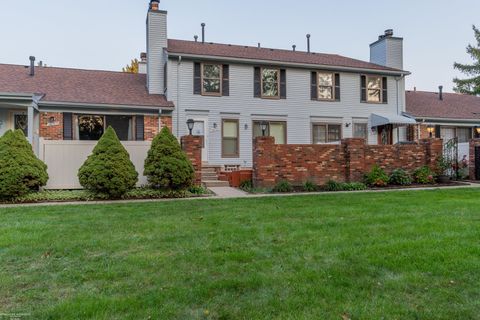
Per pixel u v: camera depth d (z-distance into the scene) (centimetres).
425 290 300
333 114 1697
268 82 1622
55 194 949
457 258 373
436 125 1844
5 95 1098
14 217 644
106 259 393
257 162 1133
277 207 737
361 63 1850
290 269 354
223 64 1555
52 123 1339
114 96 1455
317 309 267
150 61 1556
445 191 1009
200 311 265
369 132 1748
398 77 1797
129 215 660
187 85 1506
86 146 1072
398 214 633
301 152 1163
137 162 1105
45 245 447
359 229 518
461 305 272
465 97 2212
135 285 317
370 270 347
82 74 1650
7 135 931
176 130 1484
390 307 269
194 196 1004
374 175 1187
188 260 384
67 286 317
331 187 1123
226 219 610
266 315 258
